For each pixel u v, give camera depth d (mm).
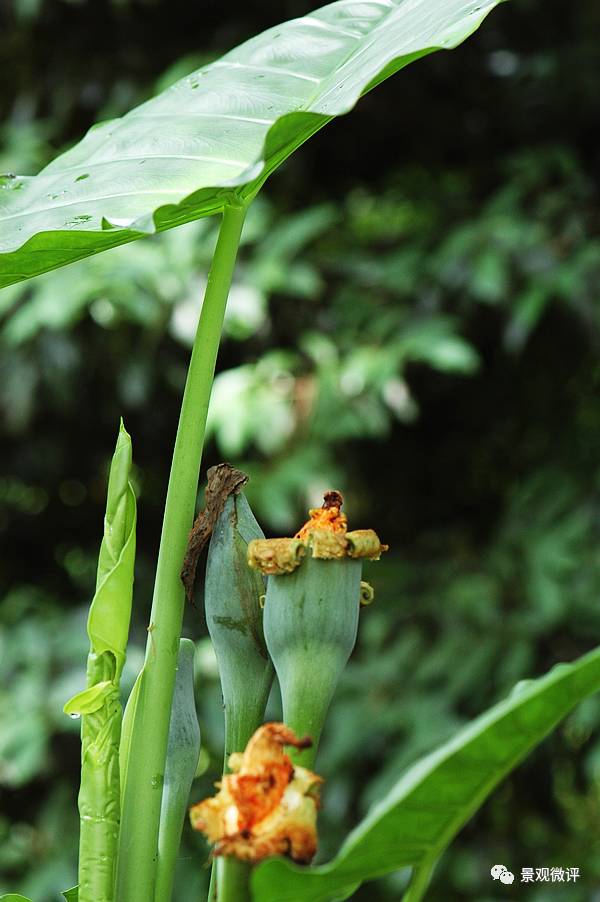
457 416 3477
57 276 2789
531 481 3178
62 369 2922
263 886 901
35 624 2895
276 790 935
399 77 3463
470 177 3635
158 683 1031
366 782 2979
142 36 3328
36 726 2719
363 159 3652
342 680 2939
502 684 2904
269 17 3350
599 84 3311
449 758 887
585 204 3170
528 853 3139
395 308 3031
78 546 3518
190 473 1040
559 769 3270
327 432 2889
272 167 1028
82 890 1016
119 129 1133
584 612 2930
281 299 3049
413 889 942
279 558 996
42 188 1105
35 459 3328
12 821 2975
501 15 3391
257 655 1032
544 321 3297
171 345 2990
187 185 1085
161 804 1036
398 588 3154
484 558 3176
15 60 3396
